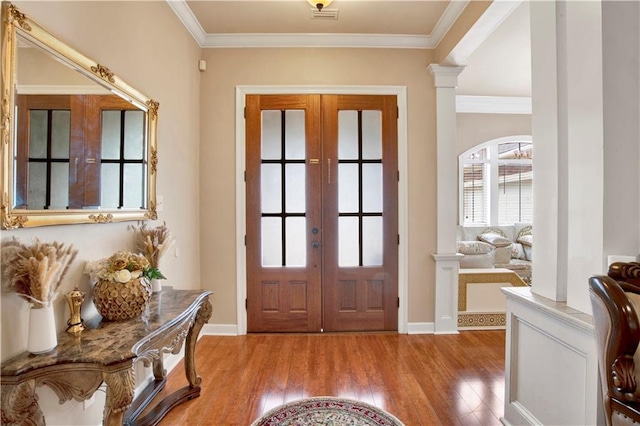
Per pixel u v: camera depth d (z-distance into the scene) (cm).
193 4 271
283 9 279
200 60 323
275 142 330
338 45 325
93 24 170
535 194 182
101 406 180
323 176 328
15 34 124
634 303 115
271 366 259
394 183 331
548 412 161
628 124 142
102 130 174
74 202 155
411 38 322
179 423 191
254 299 330
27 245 130
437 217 329
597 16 143
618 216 142
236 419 194
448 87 327
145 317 166
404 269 330
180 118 279
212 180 326
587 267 148
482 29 258
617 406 102
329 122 328
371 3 271
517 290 190
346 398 215
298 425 189
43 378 120
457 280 330
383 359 271
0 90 119
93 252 170
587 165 148
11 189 123
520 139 589
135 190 206
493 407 206
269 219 330
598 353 114
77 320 145
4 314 121
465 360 269
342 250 332
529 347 175
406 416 197
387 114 330
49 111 140
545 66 172
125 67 198
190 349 218
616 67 141
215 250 327
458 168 589
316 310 329
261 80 326
